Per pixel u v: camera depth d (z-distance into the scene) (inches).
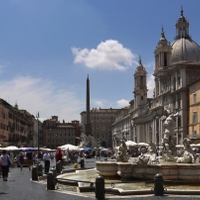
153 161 773.9
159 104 3700.8
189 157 787.4
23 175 1141.1
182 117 3009.4
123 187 693.9
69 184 815.7
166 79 3538.4
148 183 748.0
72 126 7519.7
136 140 4854.8
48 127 7421.3
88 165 1764.3
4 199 591.5
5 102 3191.4
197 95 2783.0
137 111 4766.2
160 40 3905.0
